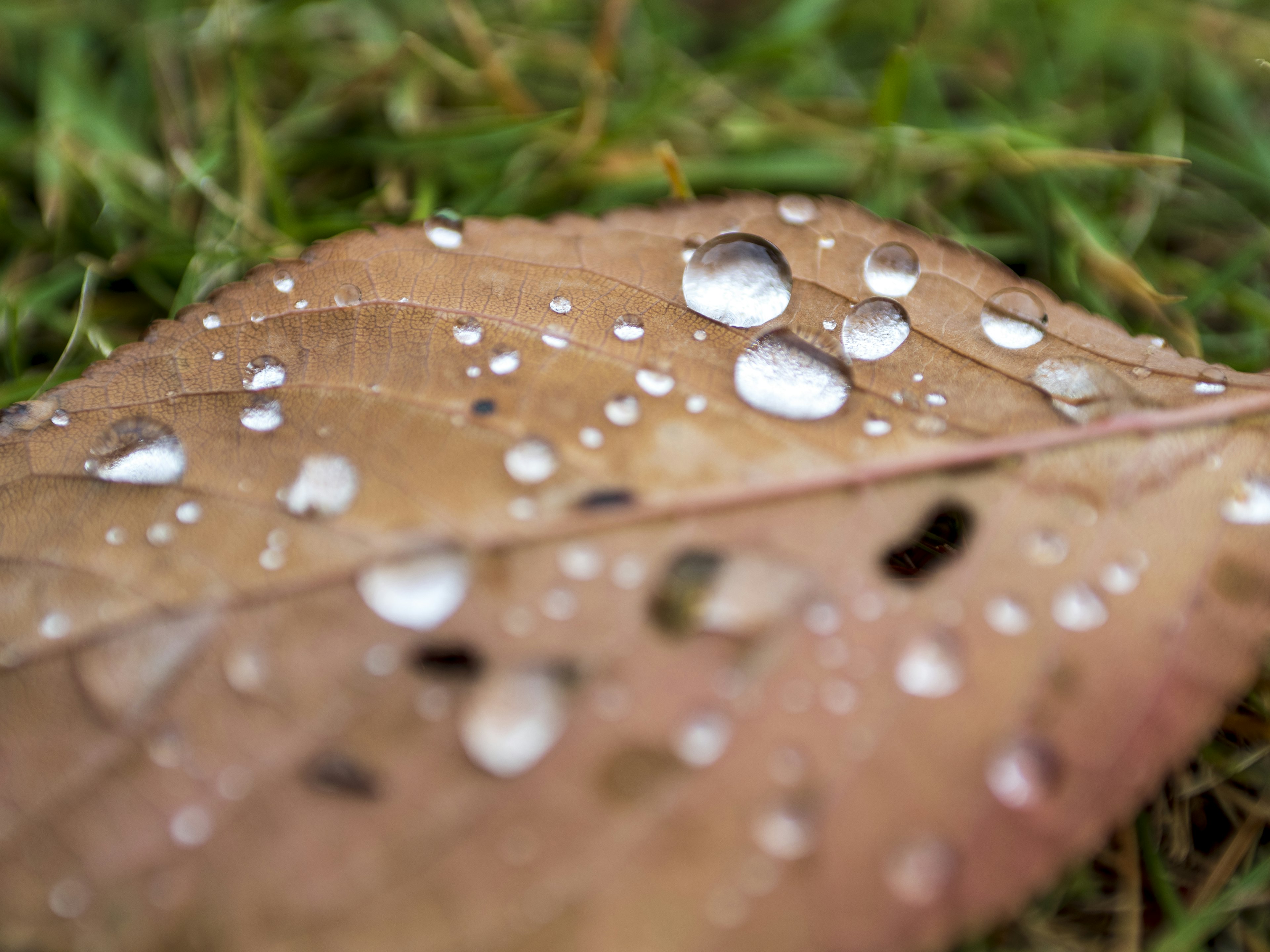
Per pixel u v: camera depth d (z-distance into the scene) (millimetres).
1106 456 75
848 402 76
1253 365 92
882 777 69
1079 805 70
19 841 70
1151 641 71
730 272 79
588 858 69
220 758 70
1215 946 79
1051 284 98
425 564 72
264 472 74
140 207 97
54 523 74
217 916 69
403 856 69
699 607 71
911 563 81
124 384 77
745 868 68
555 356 77
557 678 70
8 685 71
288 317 78
